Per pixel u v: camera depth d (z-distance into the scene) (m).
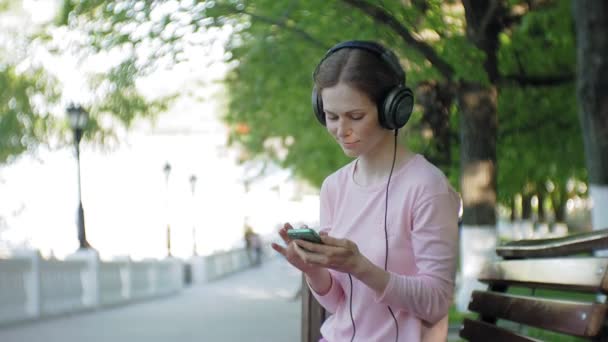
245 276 38.03
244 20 13.87
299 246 2.29
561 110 15.73
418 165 2.49
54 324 15.13
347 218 2.59
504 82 13.93
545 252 2.33
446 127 14.01
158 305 20.64
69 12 14.00
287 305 20.38
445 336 2.46
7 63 19.73
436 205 2.39
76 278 18.25
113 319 16.38
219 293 25.97
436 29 11.33
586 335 1.91
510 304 2.49
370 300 2.52
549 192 25.70
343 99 2.39
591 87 10.15
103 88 18.39
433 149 14.13
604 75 10.09
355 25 11.09
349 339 2.57
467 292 14.23
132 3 13.30
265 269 44.66
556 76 14.11
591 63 10.12
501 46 13.94
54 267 16.89
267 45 13.79
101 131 22.91
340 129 2.43
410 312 2.37
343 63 2.39
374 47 2.39
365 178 2.59
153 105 19.62
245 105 18.27
